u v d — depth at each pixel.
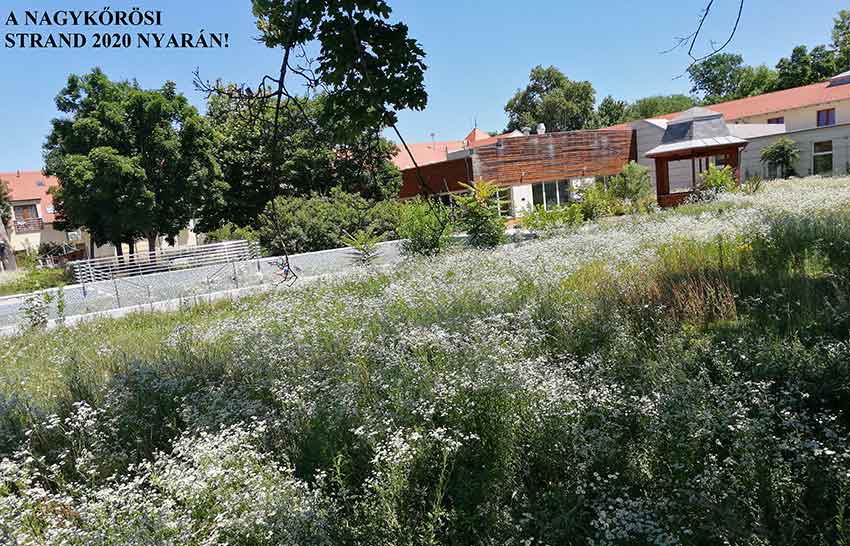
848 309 4.90
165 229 26.88
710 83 64.25
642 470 3.29
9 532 3.11
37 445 4.68
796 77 52.88
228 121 26.12
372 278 10.86
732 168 21.05
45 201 46.44
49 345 8.67
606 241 11.28
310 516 3.03
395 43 3.66
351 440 3.98
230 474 3.41
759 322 5.36
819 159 27.48
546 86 65.00
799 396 3.74
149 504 3.20
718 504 2.83
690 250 9.05
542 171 26.75
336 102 3.90
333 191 21.14
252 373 5.71
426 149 52.91
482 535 3.10
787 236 8.52
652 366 4.47
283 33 3.65
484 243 14.78
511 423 3.63
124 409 5.02
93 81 26.03
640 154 30.73
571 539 3.01
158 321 10.18
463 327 5.71
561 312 6.19
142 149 25.36
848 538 2.59
